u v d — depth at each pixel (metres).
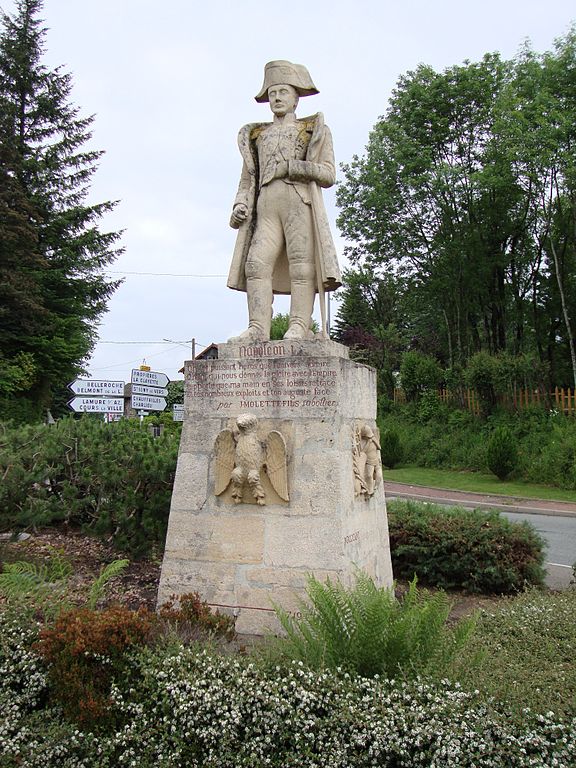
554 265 27.34
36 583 5.42
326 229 6.02
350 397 5.71
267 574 5.29
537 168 23.70
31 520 7.43
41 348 26.16
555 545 11.22
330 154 6.16
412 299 31.52
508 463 21.05
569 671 3.79
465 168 27.34
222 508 5.52
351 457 5.62
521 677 3.61
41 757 3.56
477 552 7.27
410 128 28.09
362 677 3.55
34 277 26.03
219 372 5.69
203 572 5.48
